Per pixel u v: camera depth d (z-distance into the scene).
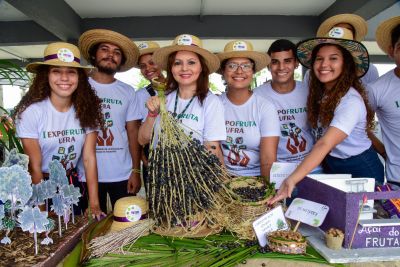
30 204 1.71
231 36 5.50
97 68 2.80
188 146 1.73
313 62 2.34
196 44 2.03
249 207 1.71
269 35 5.51
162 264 1.49
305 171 1.86
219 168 1.78
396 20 2.38
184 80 2.04
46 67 2.12
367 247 1.56
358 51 2.16
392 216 1.71
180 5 5.08
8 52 7.35
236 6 5.16
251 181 1.98
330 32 2.20
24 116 2.09
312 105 2.39
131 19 5.46
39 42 5.56
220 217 1.73
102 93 2.79
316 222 1.63
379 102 2.50
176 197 1.69
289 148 2.66
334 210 1.62
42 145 2.16
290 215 1.70
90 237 1.71
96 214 2.09
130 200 1.80
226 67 2.34
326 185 1.68
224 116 2.27
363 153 2.26
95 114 2.28
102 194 2.87
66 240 1.68
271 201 1.77
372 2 3.99
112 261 1.50
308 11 5.36
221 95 2.52
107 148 2.82
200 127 2.08
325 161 2.43
